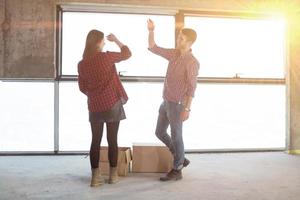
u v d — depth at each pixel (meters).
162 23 5.11
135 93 5.05
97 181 3.23
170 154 3.80
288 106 5.28
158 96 5.08
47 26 4.81
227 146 5.27
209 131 5.22
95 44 3.17
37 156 4.76
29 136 4.86
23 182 3.34
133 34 5.02
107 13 4.98
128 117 5.04
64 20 4.92
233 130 5.28
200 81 5.13
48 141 4.89
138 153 3.80
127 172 3.71
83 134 4.95
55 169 3.93
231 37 5.23
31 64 4.80
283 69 5.38
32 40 4.79
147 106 5.06
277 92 5.36
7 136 4.83
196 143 5.20
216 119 5.24
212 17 5.19
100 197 2.87
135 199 2.82
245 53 5.27
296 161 4.47
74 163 4.27
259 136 5.34
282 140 5.38
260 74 5.32
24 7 4.77
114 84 3.22
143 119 5.07
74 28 4.93
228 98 5.26
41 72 4.82
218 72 5.21
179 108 3.39
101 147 3.67
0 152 4.81
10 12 4.74
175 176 3.45
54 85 4.87
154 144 3.92
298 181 3.44
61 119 4.92
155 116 5.07
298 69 5.26
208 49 5.18
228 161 4.46
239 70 5.26
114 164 3.33
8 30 4.74
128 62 5.01
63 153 4.89
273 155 4.93
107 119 3.21
